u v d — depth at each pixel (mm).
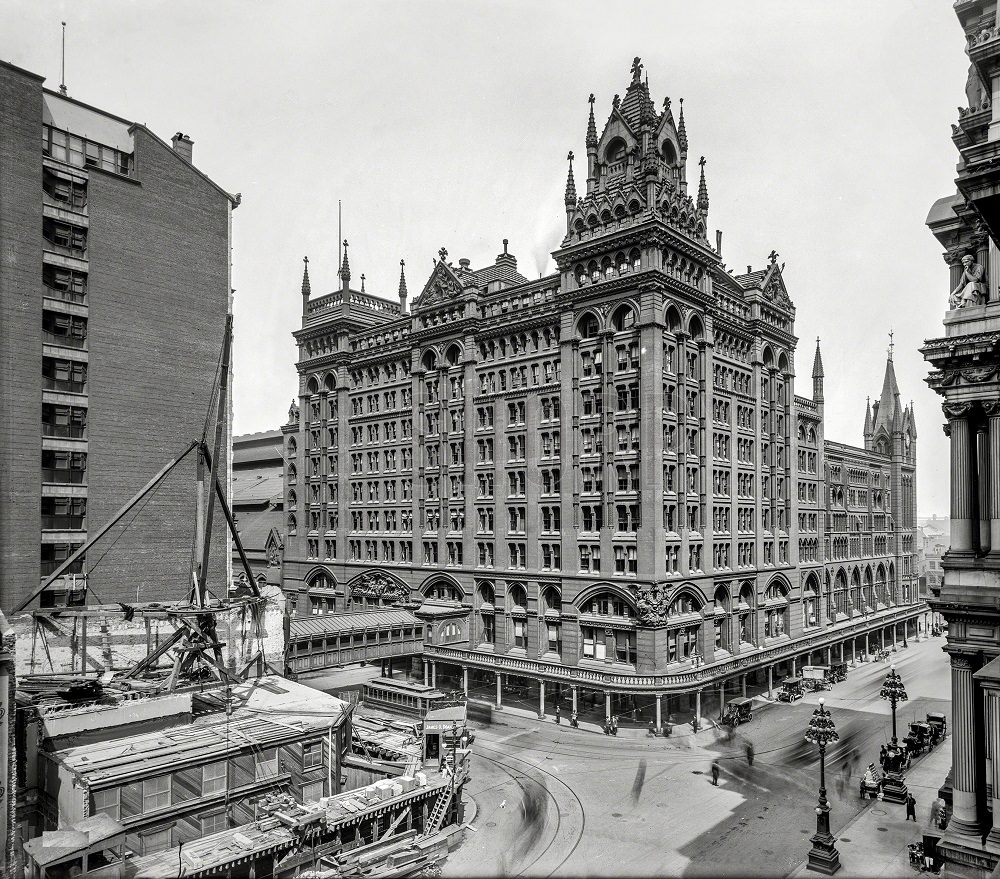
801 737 53219
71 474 49781
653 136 60156
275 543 99250
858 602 93438
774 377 75000
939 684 72562
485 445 70375
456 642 69000
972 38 27516
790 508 76062
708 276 63906
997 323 27594
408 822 34719
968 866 25219
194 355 57438
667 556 56594
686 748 50781
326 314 90438
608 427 58781
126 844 30297
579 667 57000
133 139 54375
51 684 40031
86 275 51281
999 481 27516
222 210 60344
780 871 31875
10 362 46500
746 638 68250
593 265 62031
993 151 22203
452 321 74000
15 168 47062
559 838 35906
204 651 46094
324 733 37906
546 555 63750
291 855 29656
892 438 107250
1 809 26234
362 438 85188
